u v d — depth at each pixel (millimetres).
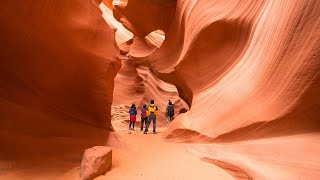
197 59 9695
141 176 4875
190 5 11281
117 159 5703
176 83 12938
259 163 5148
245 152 5852
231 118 7035
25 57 6219
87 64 7219
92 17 7188
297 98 5504
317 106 5336
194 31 9953
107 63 7477
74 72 7055
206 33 9312
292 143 5324
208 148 6793
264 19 7469
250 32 8195
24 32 6016
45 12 6156
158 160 6012
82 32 6984
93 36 7238
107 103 7672
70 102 7066
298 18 5645
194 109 8836
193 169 5477
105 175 4762
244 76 7547
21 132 5512
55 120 6457
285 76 5832
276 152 5273
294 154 4980
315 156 4703
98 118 7574
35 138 5598
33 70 6371
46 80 6602
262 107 6297
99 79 7430
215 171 5441
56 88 6812
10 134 5312
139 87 19609
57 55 6684
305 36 5445
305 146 5086
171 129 8727
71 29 6766
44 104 6516
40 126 5934
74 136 6340
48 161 5035
